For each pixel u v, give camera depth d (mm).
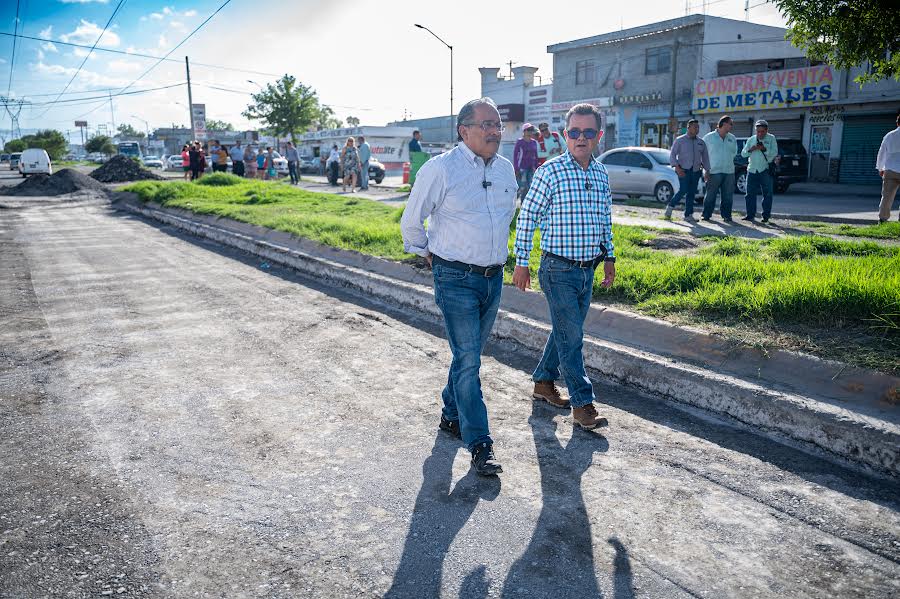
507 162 3520
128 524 2793
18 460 3402
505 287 6168
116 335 5805
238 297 7395
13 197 25312
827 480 3141
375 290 7371
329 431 3781
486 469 3178
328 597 2332
